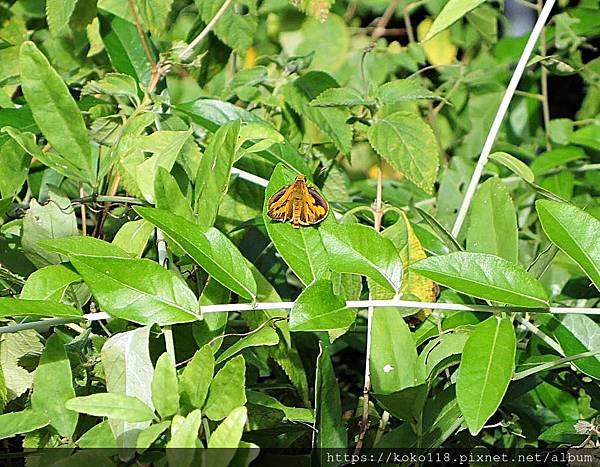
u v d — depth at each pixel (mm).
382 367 580
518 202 829
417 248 636
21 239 612
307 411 567
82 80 739
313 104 671
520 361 645
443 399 582
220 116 681
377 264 560
